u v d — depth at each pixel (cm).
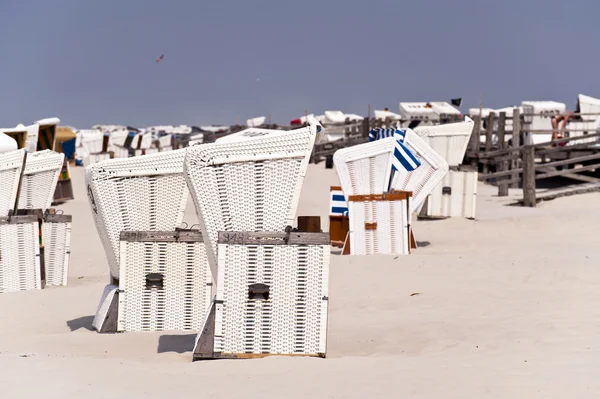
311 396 1128
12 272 2419
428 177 3272
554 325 1611
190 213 4825
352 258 2827
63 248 2591
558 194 5188
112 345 1609
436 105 11162
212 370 1296
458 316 1805
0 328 1883
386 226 2955
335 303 2067
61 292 2392
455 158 4188
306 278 1406
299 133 1434
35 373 1248
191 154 1433
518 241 3353
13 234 2409
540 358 1337
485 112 9138
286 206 1441
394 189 3138
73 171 9388
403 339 1605
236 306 1405
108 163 1788
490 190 6369
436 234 3650
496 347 1460
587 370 1238
